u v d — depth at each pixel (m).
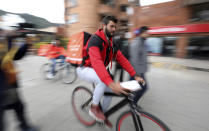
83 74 1.55
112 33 1.37
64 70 3.90
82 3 14.55
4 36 1.17
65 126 1.90
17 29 1.29
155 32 10.05
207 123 1.97
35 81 4.02
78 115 2.06
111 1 15.84
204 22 8.23
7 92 1.19
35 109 2.38
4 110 1.21
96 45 1.30
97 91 1.46
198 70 5.52
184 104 2.56
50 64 4.20
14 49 1.31
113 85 1.19
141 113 1.31
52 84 3.77
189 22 8.79
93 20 14.76
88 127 1.87
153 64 6.82
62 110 2.34
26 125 1.50
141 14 10.45
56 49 4.03
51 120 2.05
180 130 1.83
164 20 9.63
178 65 6.55
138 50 2.09
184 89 3.35
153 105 2.52
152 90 3.27
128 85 1.20
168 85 3.64
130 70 1.57
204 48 8.66
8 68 1.19
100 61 1.28
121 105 1.48
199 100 2.73
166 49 10.16
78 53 1.93
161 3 9.59
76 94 2.11
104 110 1.68
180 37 9.26
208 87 3.49
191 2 8.27
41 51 4.14
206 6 8.03
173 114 2.21
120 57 1.59
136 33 2.17
